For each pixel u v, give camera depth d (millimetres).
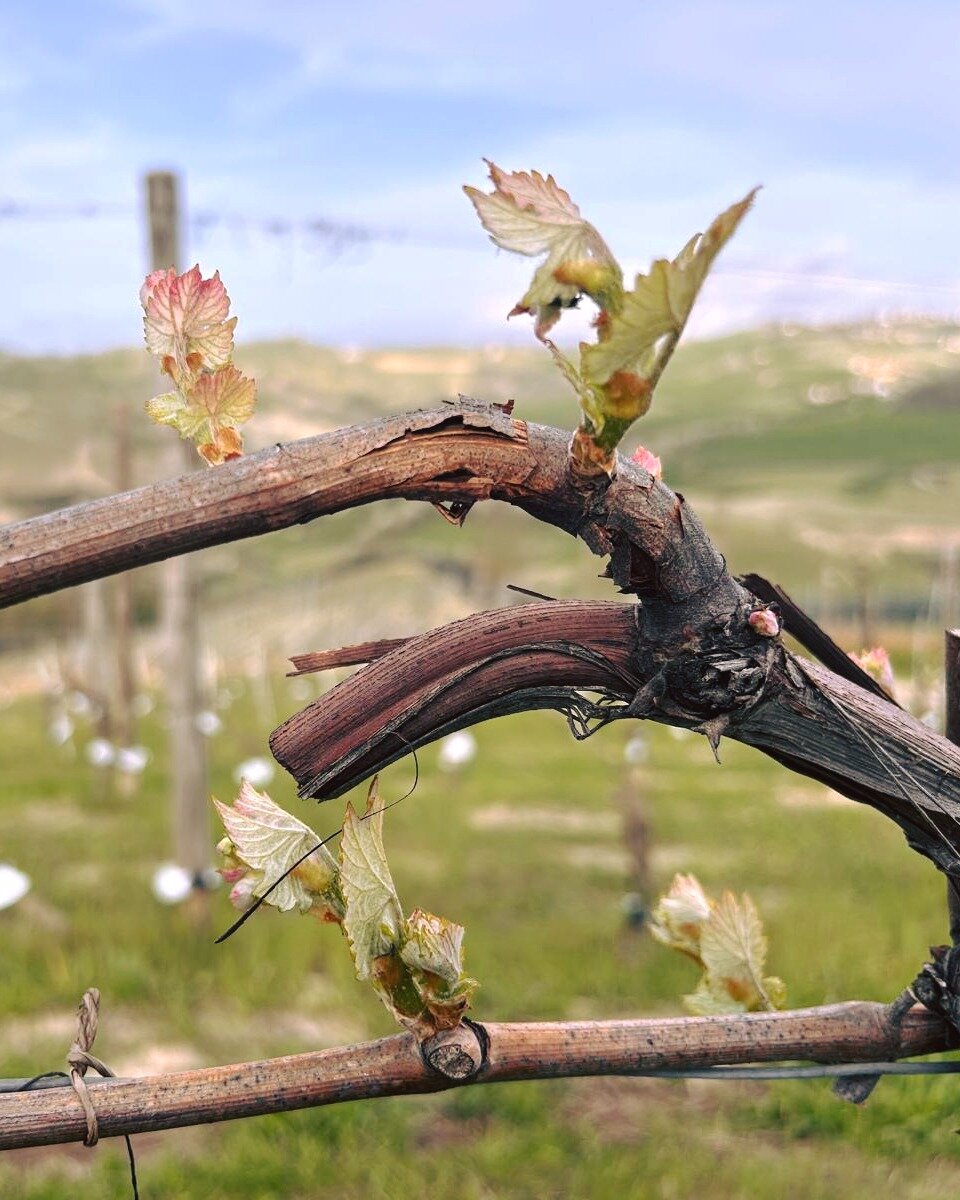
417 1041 696
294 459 577
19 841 10242
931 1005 770
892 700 757
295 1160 4777
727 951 922
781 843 10195
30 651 27688
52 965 6730
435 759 14312
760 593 733
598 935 7484
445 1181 4664
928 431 98750
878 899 8172
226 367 663
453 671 657
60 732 14969
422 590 38656
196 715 7574
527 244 583
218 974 6742
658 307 574
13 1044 5848
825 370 131250
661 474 727
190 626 7637
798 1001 5969
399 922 698
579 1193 4578
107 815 11594
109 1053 5836
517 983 6727
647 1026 747
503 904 8391
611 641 679
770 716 705
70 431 56219
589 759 14805
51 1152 4863
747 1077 761
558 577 24219
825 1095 5113
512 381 48500
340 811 10000
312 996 6582
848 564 45531
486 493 621
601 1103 5430
